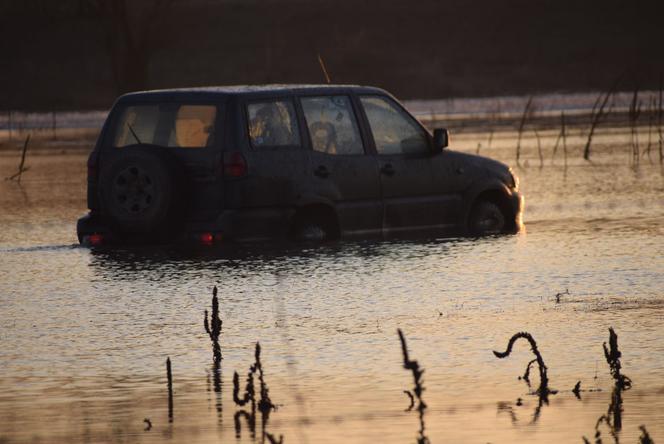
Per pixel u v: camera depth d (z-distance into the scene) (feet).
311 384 106.73
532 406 98.99
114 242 187.11
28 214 236.02
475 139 427.74
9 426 94.94
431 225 194.39
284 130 181.16
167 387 106.52
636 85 383.04
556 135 437.17
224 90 180.55
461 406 99.09
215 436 91.71
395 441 89.61
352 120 187.83
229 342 123.24
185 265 168.55
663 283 150.61
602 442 88.58
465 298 143.13
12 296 149.59
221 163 176.55
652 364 111.86
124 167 178.70
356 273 159.63
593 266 163.12
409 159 192.24
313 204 182.50
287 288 150.30
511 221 202.90
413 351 118.21
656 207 226.38
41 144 475.31
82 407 100.42
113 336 126.93
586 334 124.26
